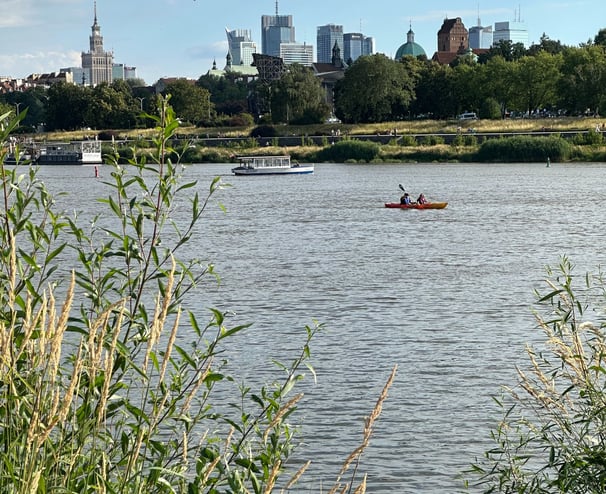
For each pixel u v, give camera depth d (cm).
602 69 15275
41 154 15662
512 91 16388
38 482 564
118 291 824
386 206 7462
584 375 986
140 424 725
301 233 5747
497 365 2422
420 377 2327
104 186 9981
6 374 613
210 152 14775
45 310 616
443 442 1853
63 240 4494
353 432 1927
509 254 4697
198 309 3216
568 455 1034
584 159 12744
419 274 4062
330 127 16488
